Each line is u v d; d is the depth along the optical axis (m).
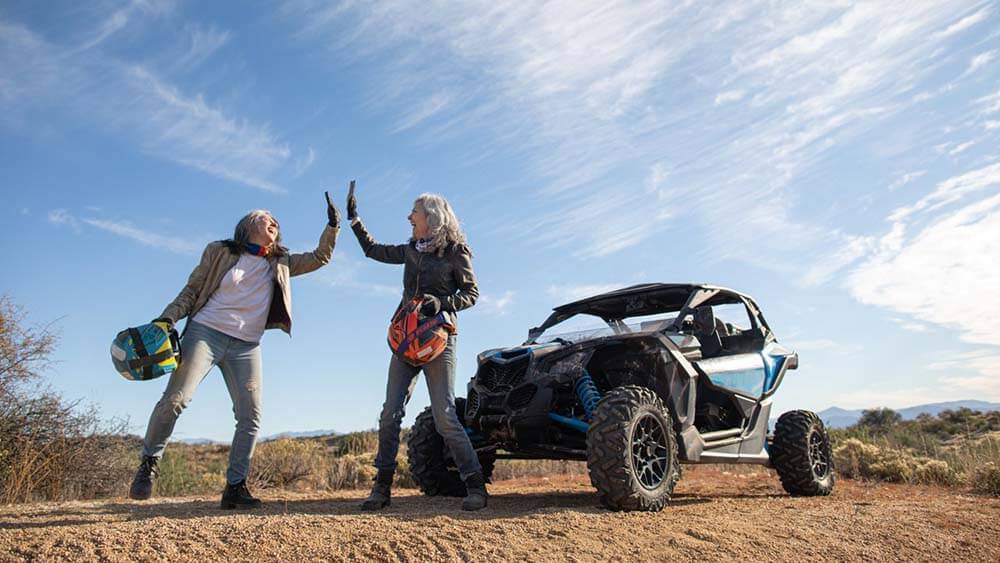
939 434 18.22
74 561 3.01
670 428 4.90
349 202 5.03
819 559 3.90
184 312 4.32
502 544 3.52
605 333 5.66
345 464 9.40
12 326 7.57
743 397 6.17
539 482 8.34
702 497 6.59
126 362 4.00
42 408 7.66
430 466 5.63
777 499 6.31
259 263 4.61
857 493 7.32
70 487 7.48
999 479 7.63
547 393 5.07
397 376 4.72
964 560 4.22
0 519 4.22
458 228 4.74
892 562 4.03
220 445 16.67
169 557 3.10
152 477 4.09
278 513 4.34
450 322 4.47
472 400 5.25
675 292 6.28
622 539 3.79
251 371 4.59
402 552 3.31
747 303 6.89
